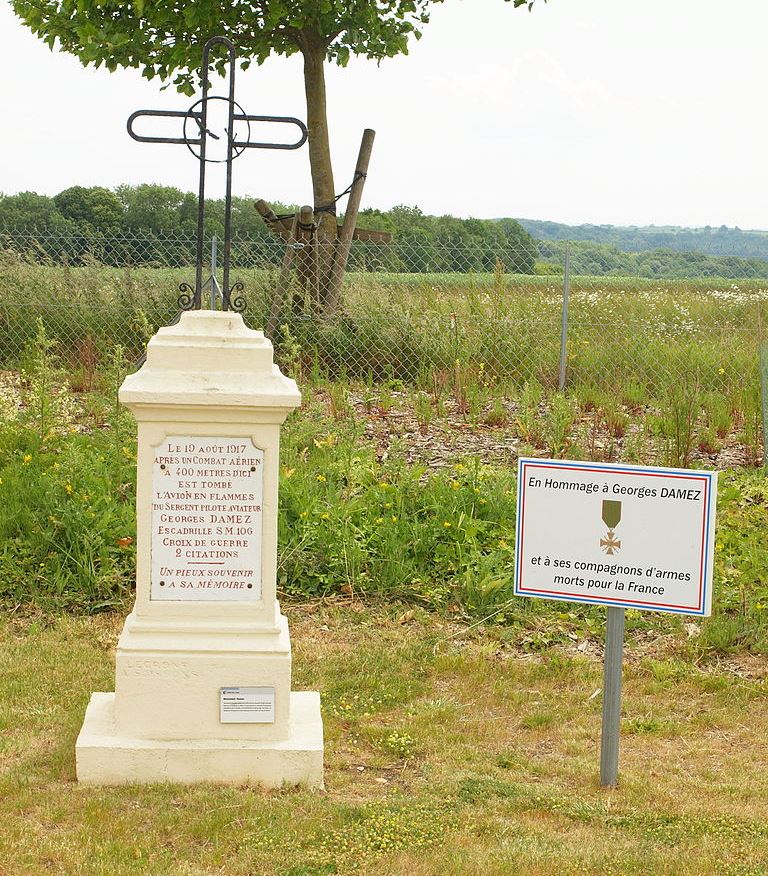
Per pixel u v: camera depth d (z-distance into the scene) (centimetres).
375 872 372
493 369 1173
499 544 701
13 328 1229
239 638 450
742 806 438
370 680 566
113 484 755
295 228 1254
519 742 506
